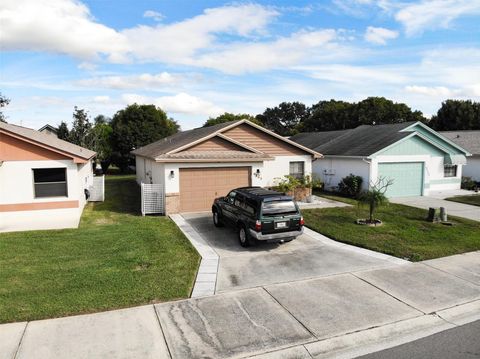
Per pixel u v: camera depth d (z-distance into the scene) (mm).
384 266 9867
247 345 6008
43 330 6297
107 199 21562
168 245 11492
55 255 10305
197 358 5625
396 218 15664
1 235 12516
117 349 5801
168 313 7023
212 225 14492
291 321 6805
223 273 9273
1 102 41469
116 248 11023
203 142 17812
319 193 24359
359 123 60500
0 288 7906
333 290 8242
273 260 10359
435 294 8070
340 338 6266
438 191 24781
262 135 20297
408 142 22594
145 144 42656
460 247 11516
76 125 37875
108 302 7324
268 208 11008
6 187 15047
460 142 30453
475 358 5668
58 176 15750
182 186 17000
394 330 6559
